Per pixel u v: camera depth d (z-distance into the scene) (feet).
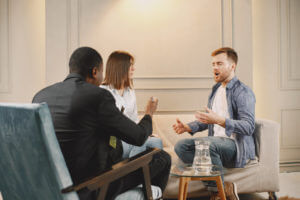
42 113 3.35
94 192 4.14
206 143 5.91
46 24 10.07
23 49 11.08
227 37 10.48
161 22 10.34
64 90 4.24
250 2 10.51
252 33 11.09
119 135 4.38
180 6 10.37
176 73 10.39
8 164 4.02
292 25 11.41
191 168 5.98
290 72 11.42
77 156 4.04
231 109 7.33
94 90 4.20
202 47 10.44
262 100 11.44
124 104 7.43
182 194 6.05
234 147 7.09
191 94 10.39
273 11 11.34
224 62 7.54
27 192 4.00
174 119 9.43
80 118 4.05
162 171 5.62
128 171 4.24
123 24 10.28
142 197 4.74
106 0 10.25
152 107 5.41
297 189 8.46
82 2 10.18
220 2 10.43
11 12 11.00
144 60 10.32
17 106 3.49
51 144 3.42
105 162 4.38
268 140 7.55
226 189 6.70
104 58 10.27
